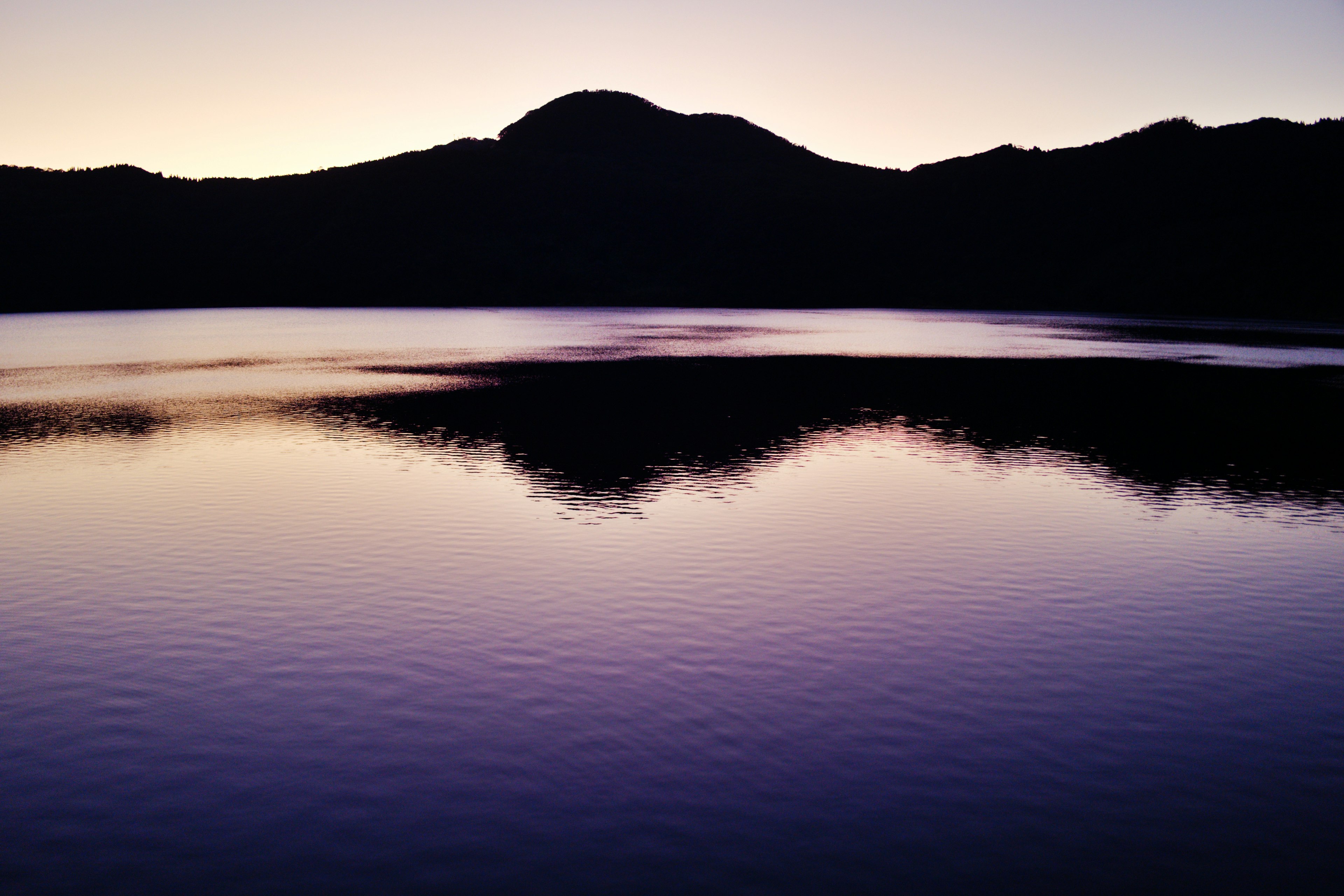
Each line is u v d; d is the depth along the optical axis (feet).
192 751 30.01
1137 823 26.76
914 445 86.38
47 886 23.71
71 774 28.78
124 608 42.45
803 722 32.12
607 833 25.88
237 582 46.01
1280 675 36.60
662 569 48.39
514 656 37.35
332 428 92.63
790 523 58.08
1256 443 88.38
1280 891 23.90
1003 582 47.14
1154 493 67.36
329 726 31.63
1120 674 36.50
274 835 25.79
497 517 58.70
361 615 41.70
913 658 37.60
